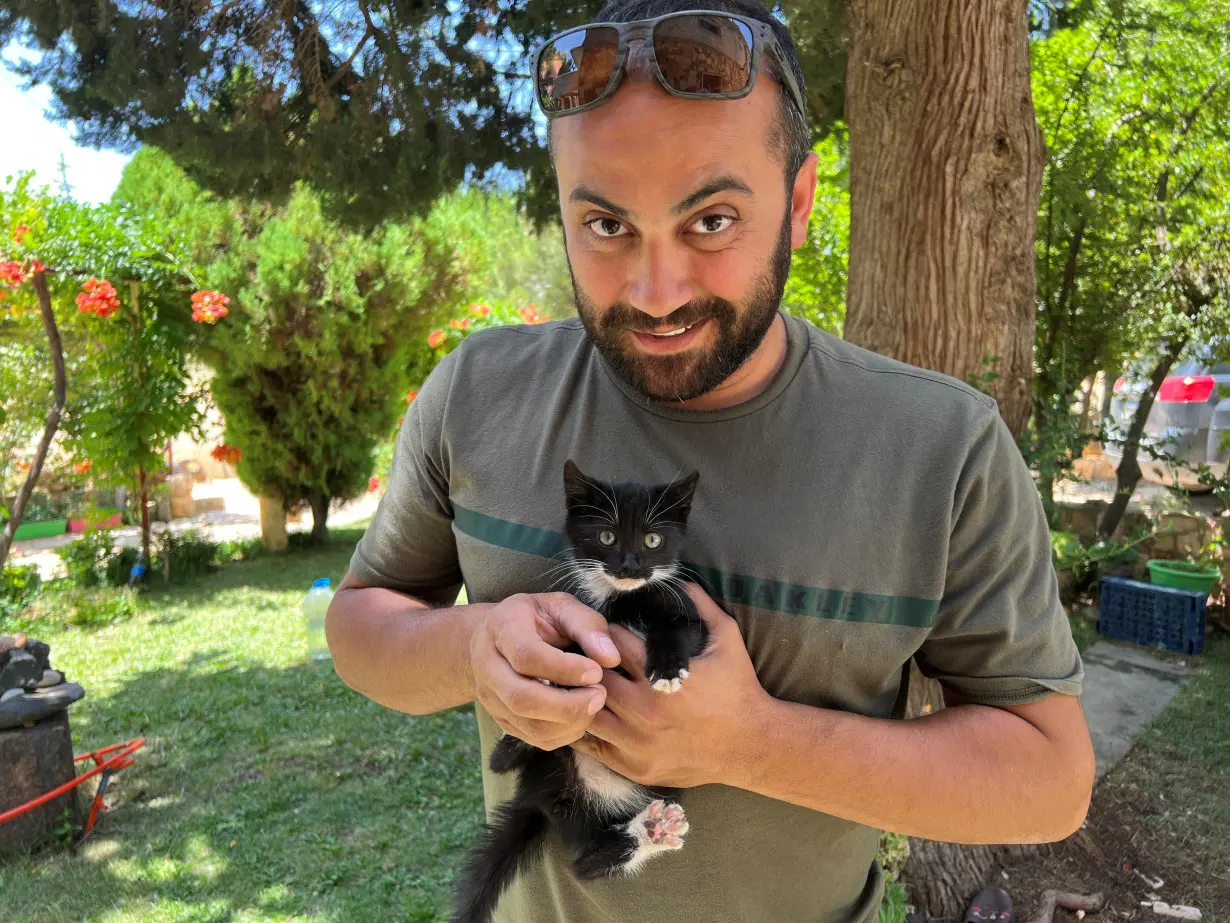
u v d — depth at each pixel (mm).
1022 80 1377
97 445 3666
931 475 522
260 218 4078
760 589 523
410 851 1715
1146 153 3109
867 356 584
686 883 554
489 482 597
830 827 562
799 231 566
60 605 3330
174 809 1885
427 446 636
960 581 529
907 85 1375
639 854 561
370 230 2338
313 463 4594
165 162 3982
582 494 567
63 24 1764
